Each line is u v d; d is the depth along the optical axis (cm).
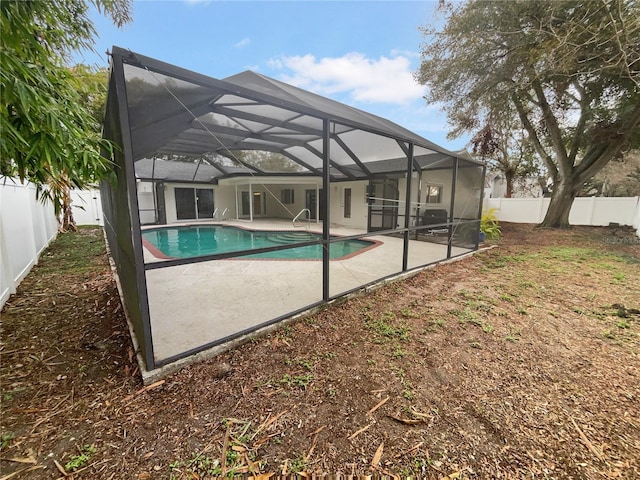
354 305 384
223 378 225
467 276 532
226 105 413
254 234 1216
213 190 1602
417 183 955
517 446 167
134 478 143
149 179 1334
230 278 493
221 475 146
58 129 170
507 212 1443
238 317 329
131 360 248
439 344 284
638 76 742
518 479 146
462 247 774
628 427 181
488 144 1280
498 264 621
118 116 202
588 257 688
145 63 202
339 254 805
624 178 1603
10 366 236
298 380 224
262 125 557
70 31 244
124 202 230
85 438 166
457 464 155
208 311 346
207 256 257
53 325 312
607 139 961
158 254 752
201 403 197
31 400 196
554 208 1158
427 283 489
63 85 210
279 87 405
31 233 526
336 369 240
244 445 164
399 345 281
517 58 823
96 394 204
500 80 908
